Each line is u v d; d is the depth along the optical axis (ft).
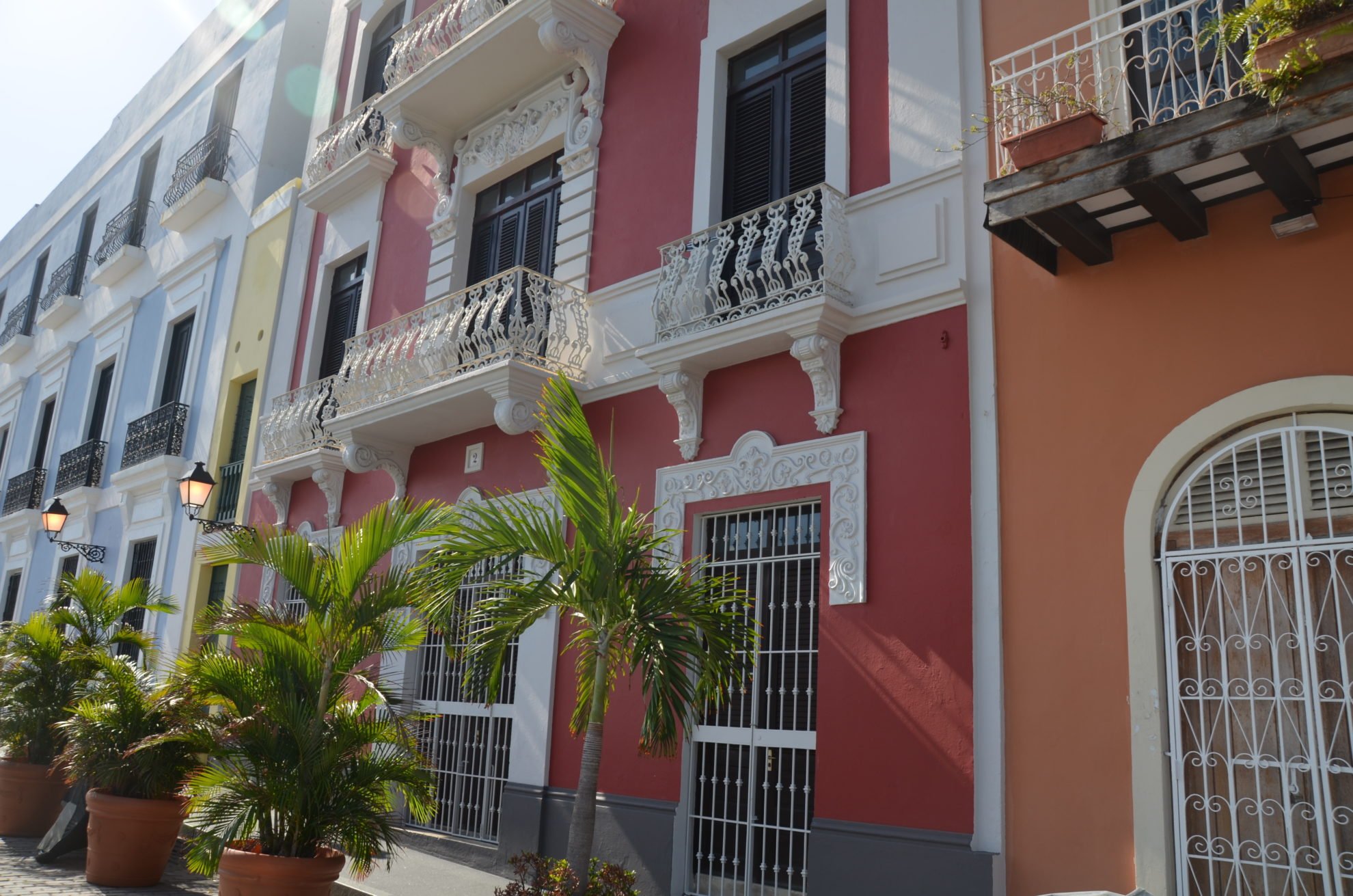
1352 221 16.35
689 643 17.70
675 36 29.17
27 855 28.43
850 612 21.17
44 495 61.67
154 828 24.97
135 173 61.72
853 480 21.72
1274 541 16.44
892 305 21.84
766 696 22.67
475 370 28.58
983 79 21.84
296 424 37.63
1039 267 20.06
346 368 34.40
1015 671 18.66
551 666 27.14
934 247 21.66
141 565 49.11
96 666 29.91
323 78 46.24
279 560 21.66
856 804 20.10
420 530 22.00
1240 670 16.42
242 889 18.83
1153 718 16.83
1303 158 16.03
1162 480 17.60
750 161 26.81
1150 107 17.58
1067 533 18.58
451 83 33.37
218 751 20.74
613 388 27.63
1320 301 16.47
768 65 27.14
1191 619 17.08
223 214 50.39
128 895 23.97
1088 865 17.10
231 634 21.26
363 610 21.18
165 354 52.29
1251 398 16.84
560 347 28.40
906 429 21.25
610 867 17.76
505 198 34.24
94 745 25.23
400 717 21.76
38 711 32.04
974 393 20.39
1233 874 15.88
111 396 56.29
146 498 49.85
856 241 23.08
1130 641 17.35
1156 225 18.60
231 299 47.47
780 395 23.68
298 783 19.71
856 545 21.34
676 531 19.79
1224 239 17.72
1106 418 18.53
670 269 25.32
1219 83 18.75
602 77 30.78
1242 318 17.25
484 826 28.25
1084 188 17.11
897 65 23.41
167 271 54.03
